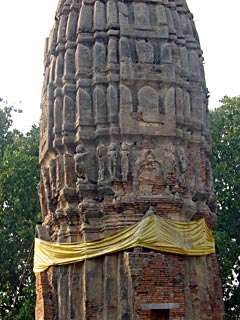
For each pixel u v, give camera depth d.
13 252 44.44
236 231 44.59
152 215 24.20
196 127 26.47
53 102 26.92
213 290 25.34
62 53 27.17
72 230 25.34
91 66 26.22
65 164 25.78
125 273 23.52
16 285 44.84
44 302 25.55
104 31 26.41
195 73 27.11
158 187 24.88
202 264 25.06
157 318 23.22
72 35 27.03
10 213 44.91
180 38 27.11
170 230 24.36
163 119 25.42
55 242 25.95
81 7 27.17
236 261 43.47
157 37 26.42
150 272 23.38
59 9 28.17
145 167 24.98
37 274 27.06
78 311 24.39
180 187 25.08
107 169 25.05
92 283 24.16
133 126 25.09
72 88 26.41
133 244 23.78
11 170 45.78
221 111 49.56
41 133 28.34
